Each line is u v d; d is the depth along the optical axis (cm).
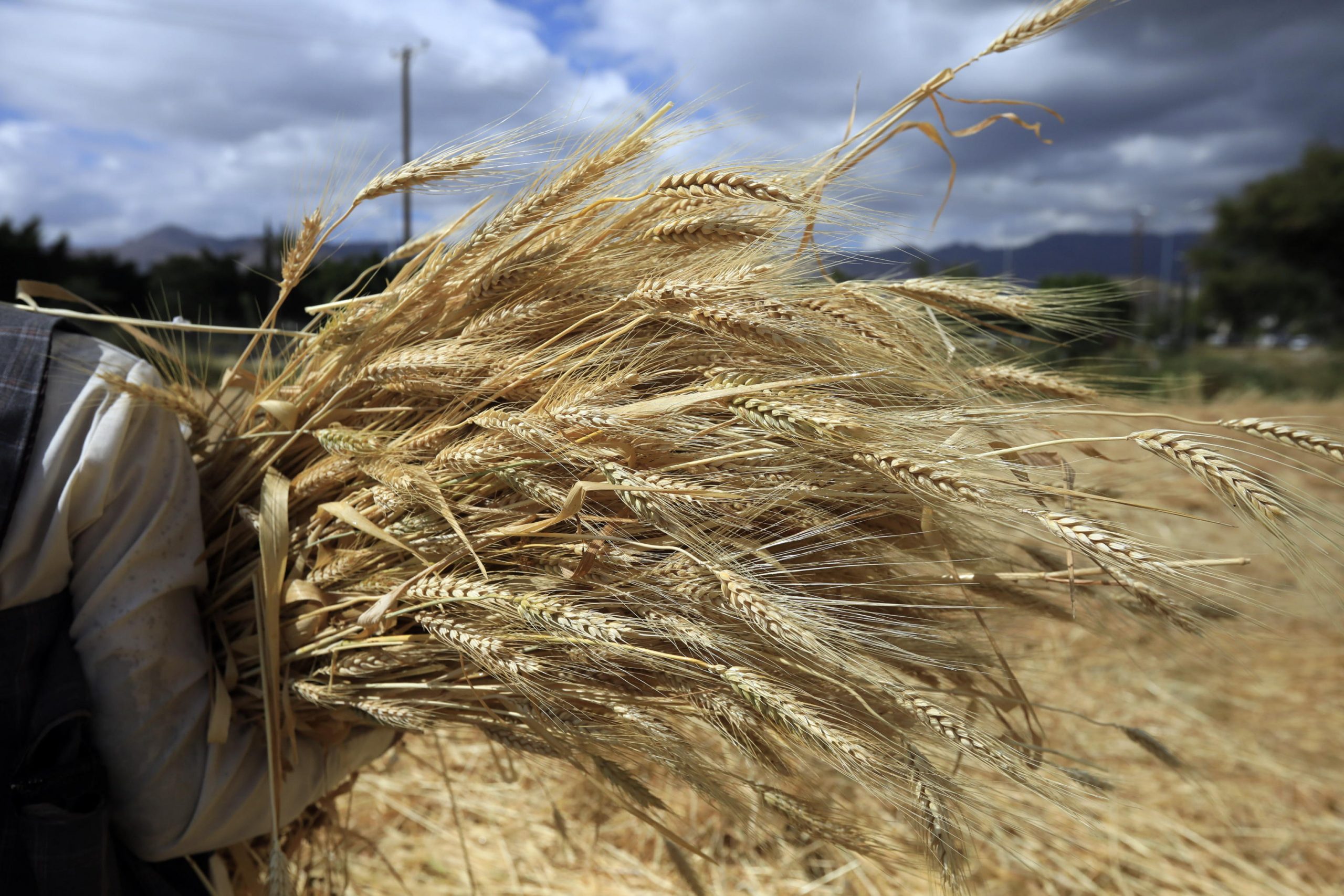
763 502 107
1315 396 1432
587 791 258
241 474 120
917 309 127
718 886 229
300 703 114
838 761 96
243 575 116
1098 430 128
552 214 114
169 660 98
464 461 106
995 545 133
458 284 118
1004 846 109
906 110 123
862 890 220
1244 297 2897
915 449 102
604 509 112
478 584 104
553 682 106
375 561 114
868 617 110
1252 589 103
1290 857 255
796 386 104
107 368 98
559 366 114
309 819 141
